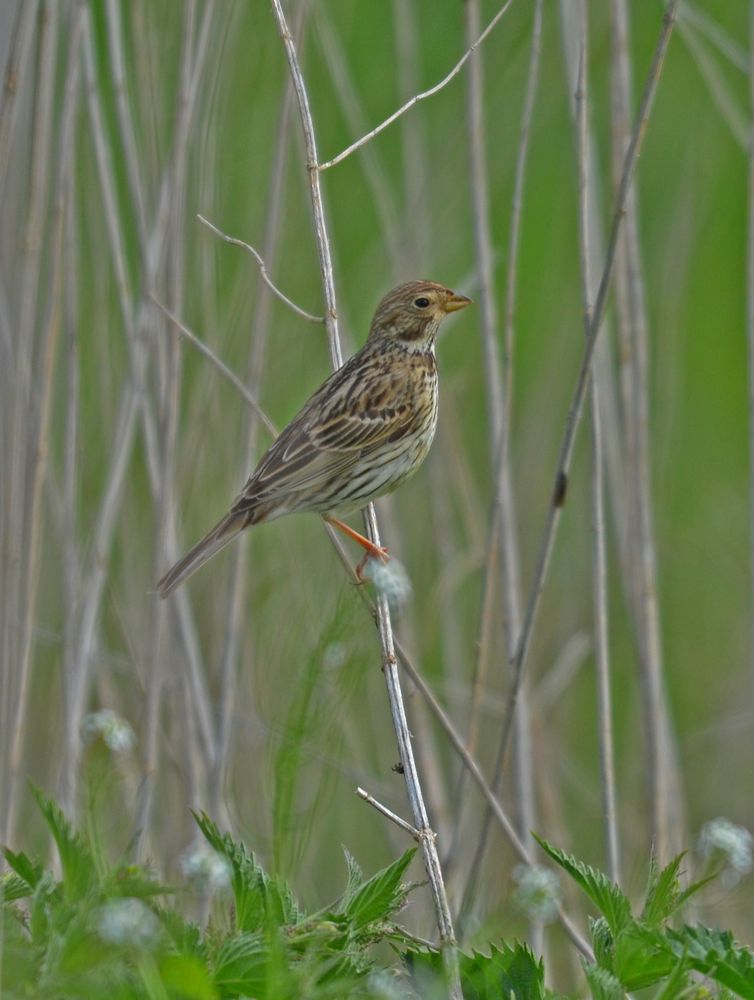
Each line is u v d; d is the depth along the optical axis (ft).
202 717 36.17
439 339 46.70
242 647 39.14
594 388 33.94
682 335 51.13
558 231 47.19
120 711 40.11
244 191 39.91
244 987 17.19
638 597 37.29
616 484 40.16
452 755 42.37
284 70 40.06
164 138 38.27
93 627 36.37
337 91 39.58
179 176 35.68
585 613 46.03
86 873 17.30
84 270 39.50
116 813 34.96
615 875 33.17
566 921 28.58
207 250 37.73
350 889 19.99
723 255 53.57
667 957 18.89
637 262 37.35
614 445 40.24
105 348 39.60
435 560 43.42
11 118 33.55
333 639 16.89
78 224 39.11
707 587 51.49
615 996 18.12
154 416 37.73
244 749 38.06
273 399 39.55
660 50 27.84
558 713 46.47
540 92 44.16
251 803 36.96
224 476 39.14
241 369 39.24
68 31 35.42
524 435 45.98
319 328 40.04
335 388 33.14
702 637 51.06
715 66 42.57
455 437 42.63
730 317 55.88
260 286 36.60
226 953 17.29
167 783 38.58
